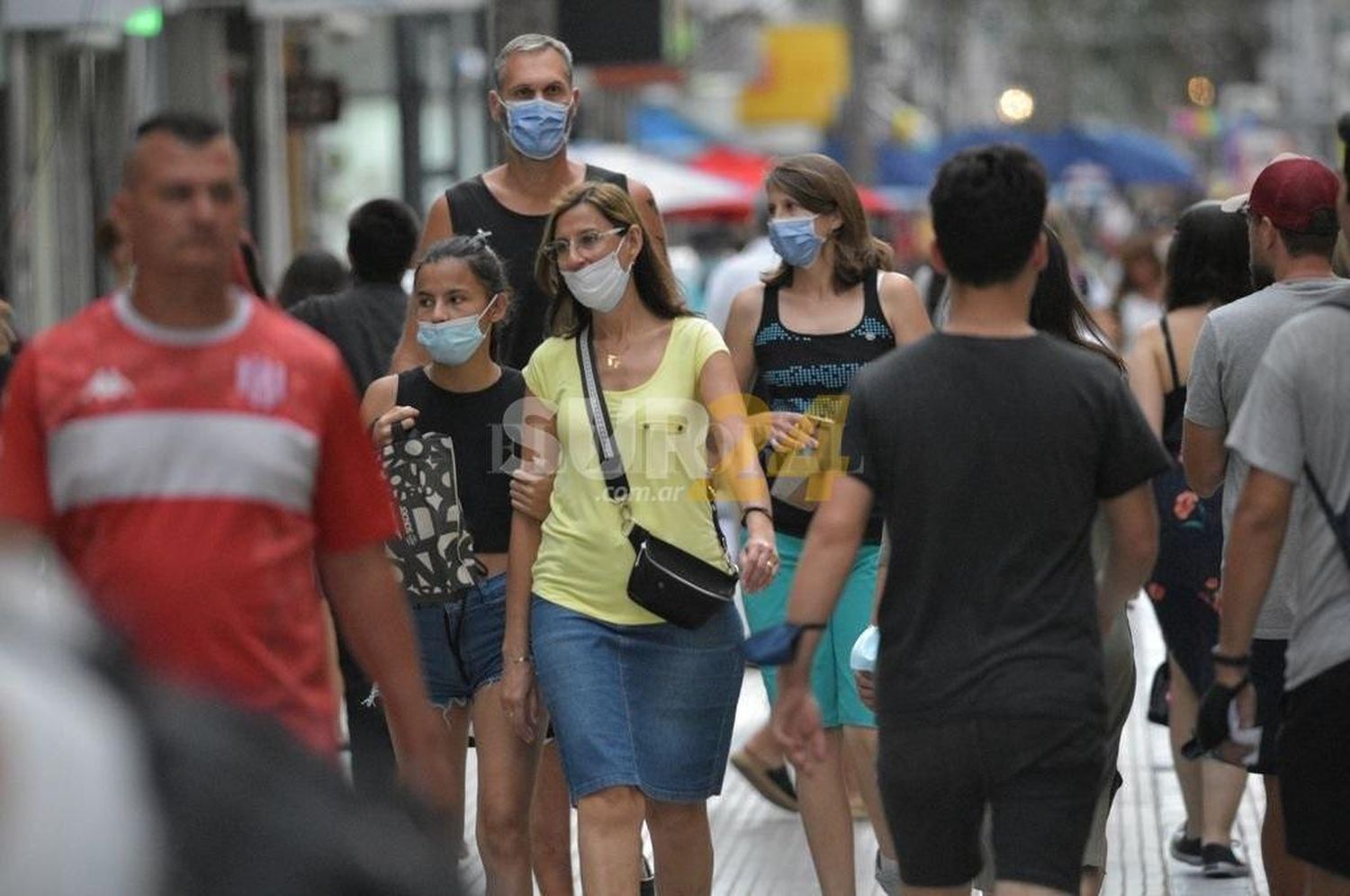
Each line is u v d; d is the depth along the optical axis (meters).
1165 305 21.94
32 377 11.63
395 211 23.50
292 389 11.76
